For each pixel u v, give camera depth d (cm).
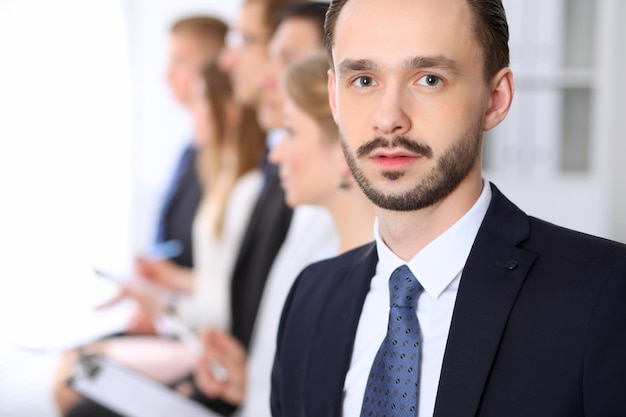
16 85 311
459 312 85
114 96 311
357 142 85
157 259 297
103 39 313
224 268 272
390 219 88
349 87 85
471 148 84
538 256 86
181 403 262
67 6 315
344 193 144
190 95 289
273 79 254
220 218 275
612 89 286
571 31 291
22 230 311
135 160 307
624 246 85
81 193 316
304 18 232
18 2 310
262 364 256
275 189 256
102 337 286
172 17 294
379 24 82
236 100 272
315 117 143
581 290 81
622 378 76
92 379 269
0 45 307
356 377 95
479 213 89
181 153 295
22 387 281
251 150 269
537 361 80
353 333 97
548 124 291
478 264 87
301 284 112
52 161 317
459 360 83
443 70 81
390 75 82
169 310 284
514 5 288
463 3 82
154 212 301
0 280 306
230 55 275
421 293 90
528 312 83
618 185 321
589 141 293
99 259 310
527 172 294
